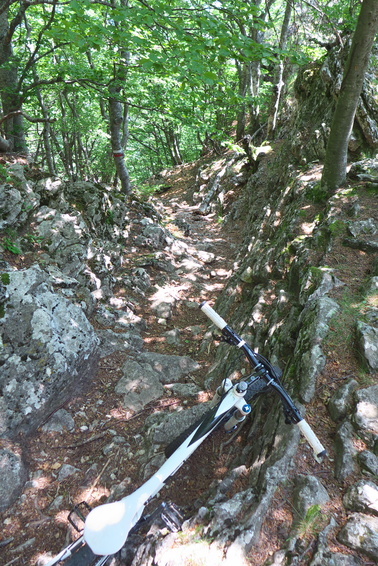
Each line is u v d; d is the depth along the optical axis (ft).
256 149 40.75
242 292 18.51
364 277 13.06
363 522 6.81
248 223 32.81
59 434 11.50
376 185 17.10
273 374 7.95
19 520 9.24
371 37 14.49
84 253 17.78
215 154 56.39
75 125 37.17
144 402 13.05
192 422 11.43
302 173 23.09
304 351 10.64
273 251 17.98
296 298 14.10
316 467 8.13
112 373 14.11
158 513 7.53
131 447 11.24
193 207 45.03
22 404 11.02
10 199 16.15
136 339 16.34
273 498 7.66
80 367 13.07
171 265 23.80
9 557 8.50
